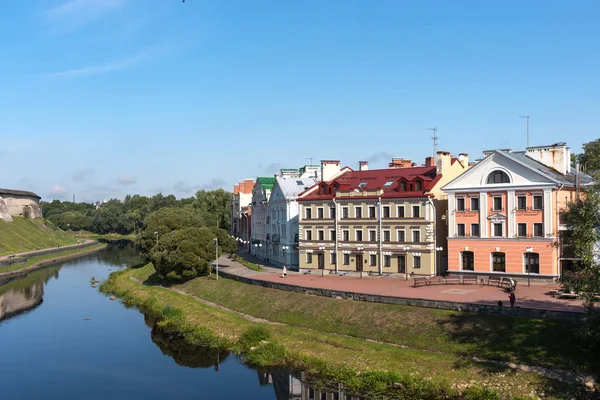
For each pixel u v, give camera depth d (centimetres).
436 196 7925
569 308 5250
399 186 8250
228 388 5206
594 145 9350
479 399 4341
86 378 5644
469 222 7450
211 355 6191
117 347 6738
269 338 6147
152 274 11125
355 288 7069
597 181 4725
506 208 7138
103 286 10894
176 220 12112
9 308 9144
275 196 10975
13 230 18962
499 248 7169
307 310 6600
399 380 4788
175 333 7112
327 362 5350
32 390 5334
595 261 4469
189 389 5238
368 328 5841
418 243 7931
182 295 8994
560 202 6906
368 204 8475
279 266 10619
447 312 5562
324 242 8988
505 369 4647
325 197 8981
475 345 5041
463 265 7512
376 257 8369
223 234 11138
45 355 6456
